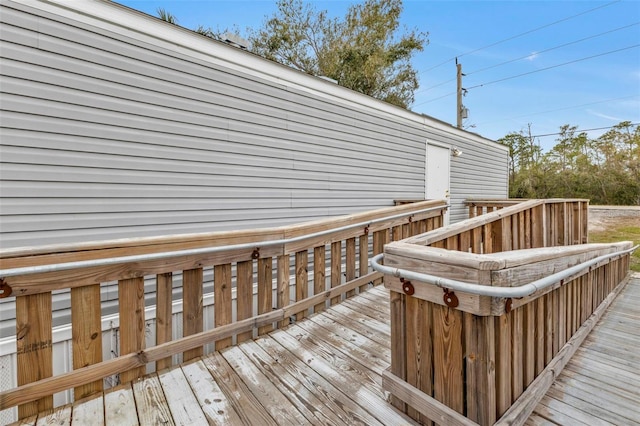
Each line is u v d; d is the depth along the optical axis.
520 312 1.46
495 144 8.46
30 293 1.55
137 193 2.67
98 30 2.47
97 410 1.59
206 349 2.54
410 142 5.63
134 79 2.65
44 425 1.49
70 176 2.36
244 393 1.72
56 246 1.62
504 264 1.22
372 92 12.35
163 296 2.01
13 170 2.14
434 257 1.36
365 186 4.77
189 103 2.96
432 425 1.40
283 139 3.72
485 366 1.22
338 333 2.47
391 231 3.84
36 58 2.21
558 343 1.94
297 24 12.66
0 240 2.10
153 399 1.68
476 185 7.64
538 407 1.51
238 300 2.37
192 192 2.99
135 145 2.66
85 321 1.73
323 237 2.99
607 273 3.29
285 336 2.43
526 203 3.20
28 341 1.56
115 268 1.80
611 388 1.69
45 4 2.24
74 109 2.37
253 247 2.40
